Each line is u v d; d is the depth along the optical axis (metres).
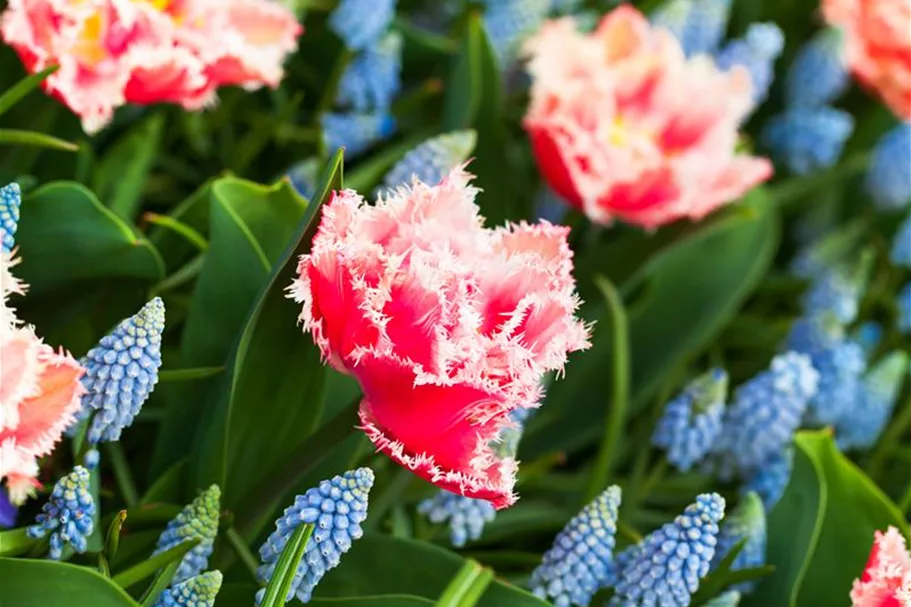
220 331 0.67
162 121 0.77
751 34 0.90
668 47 0.81
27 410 0.57
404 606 0.63
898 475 0.82
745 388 0.74
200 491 0.65
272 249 0.68
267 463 0.67
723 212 0.82
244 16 0.72
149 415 0.71
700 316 0.84
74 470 0.59
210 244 0.66
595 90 0.78
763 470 0.75
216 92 0.81
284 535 0.60
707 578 0.68
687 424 0.73
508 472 0.58
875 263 0.95
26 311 0.69
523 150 0.88
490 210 0.81
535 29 0.86
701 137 0.81
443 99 0.89
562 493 0.78
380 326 0.57
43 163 0.74
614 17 0.83
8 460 0.56
